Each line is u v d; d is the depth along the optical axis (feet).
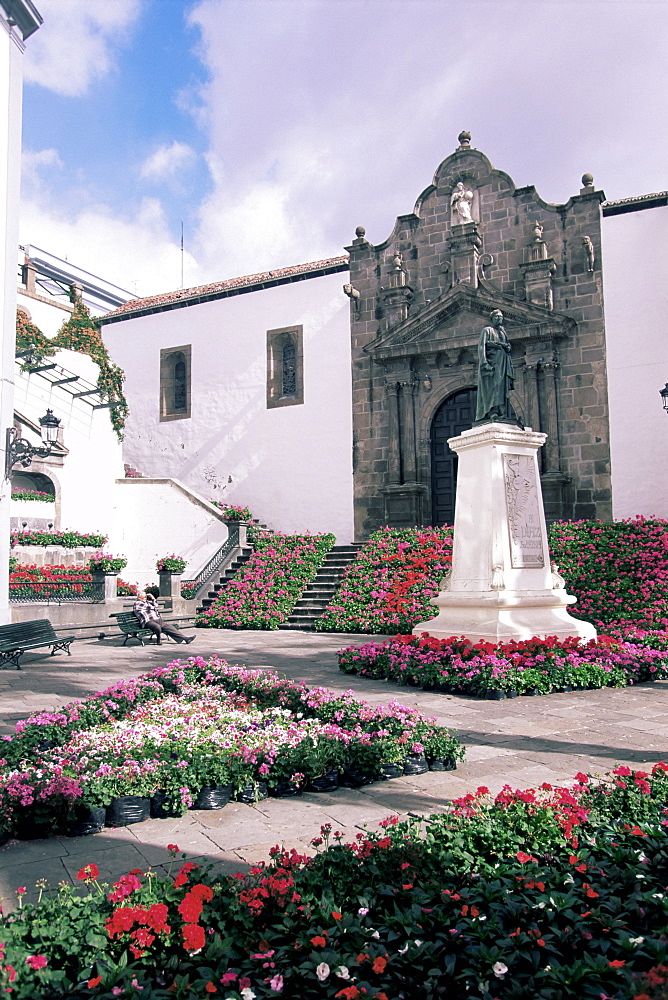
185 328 88.99
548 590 34.78
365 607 52.85
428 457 72.33
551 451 66.33
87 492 72.08
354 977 8.52
